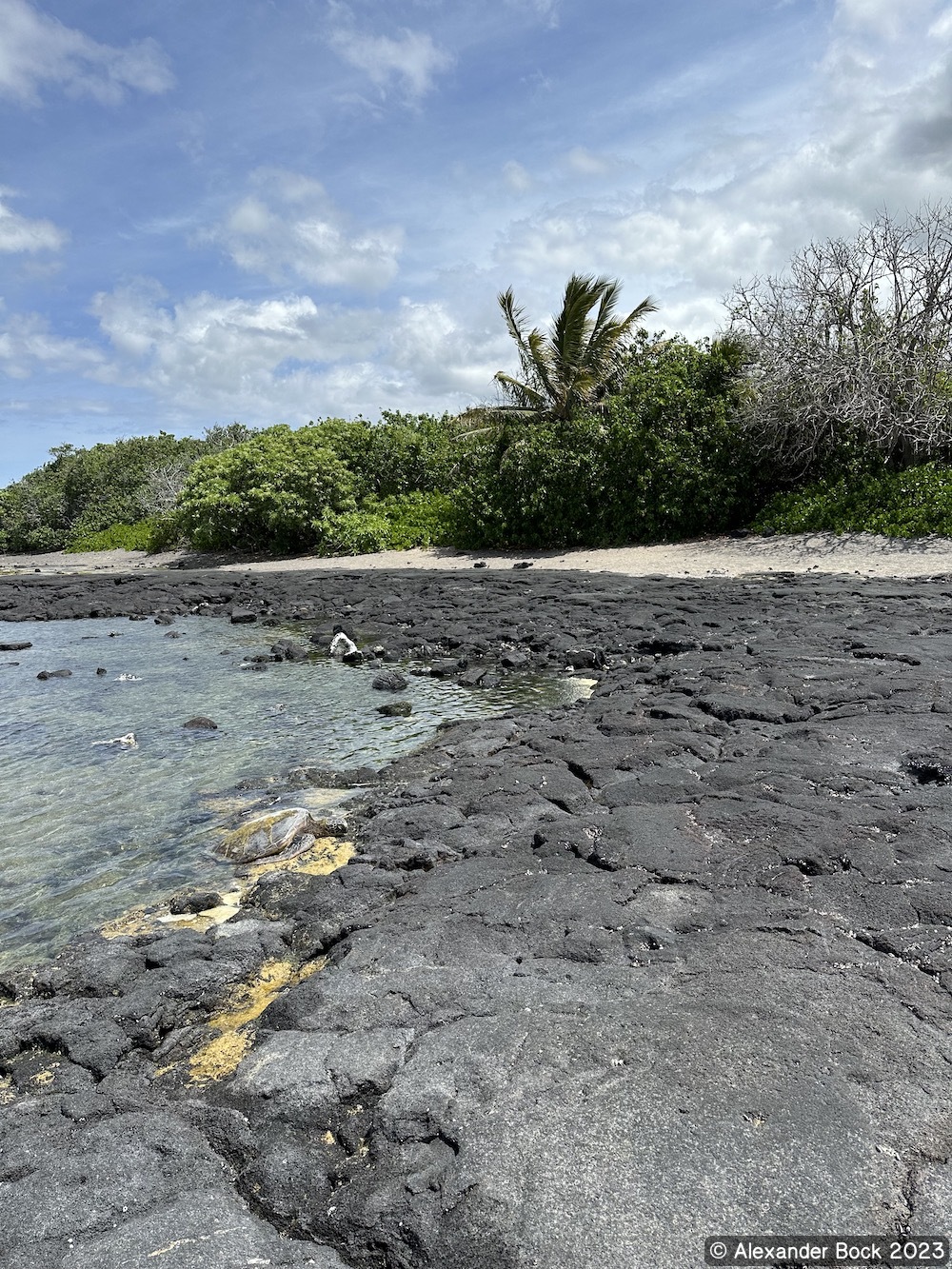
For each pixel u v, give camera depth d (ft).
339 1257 7.32
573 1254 6.93
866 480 59.26
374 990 11.13
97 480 155.22
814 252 63.00
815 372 59.72
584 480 69.67
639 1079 8.87
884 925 11.68
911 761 17.85
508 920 12.71
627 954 11.48
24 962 14.07
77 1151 8.70
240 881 16.70
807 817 15.31
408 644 40.01
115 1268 7.12
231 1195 8.06
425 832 17.03
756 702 22.95
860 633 30.78
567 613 41.78
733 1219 7.17
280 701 31.53
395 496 95.25
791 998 10.17
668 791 17.24
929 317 58.03
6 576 89.35
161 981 12.46
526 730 23.72
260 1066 9.86
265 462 89.76
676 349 73.05
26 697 33.99
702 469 65.46
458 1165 7.95
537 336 82.58
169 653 42.78
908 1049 9.16
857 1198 7.32
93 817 20.65
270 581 66.08
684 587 46.34
